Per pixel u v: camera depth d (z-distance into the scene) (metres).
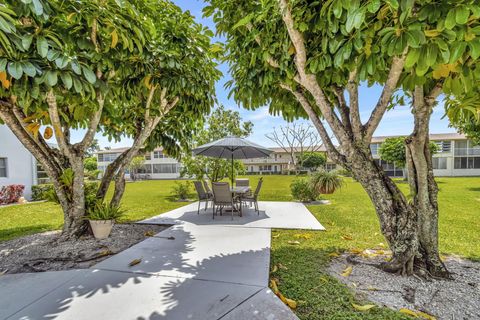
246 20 2.36
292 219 5.64
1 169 9.78
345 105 3.00
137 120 5.20
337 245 3.78
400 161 17.33
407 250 2.57
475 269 2.79
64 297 2.28
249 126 11.95
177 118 5.59
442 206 7.09
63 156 4.01
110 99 3.77
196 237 4.22
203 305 2.14
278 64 2.71
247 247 3.68
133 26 2.94
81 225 4.04
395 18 1.67
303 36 2.38
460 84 2.19
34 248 3.63
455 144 24.30
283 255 3.36
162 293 2.34
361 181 2.74
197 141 9.87
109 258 3.25
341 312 2.03
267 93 3.48
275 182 18.91
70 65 2.41
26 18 2.35
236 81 3.61
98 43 3.03
